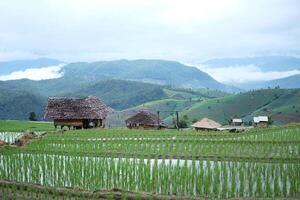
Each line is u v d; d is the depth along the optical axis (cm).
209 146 3753
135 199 2266
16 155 2945
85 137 4581
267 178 2408
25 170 2719
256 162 2758
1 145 4091
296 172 2498
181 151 3706
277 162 2800
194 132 5109
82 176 2648
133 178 2484
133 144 3944
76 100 6450
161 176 2467
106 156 3206
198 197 2355
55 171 2652
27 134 4534
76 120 6325
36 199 2259
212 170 2730
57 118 6281
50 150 3531
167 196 2339
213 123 7938
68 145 3844
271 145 3753
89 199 2227
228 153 3569
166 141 3981
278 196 2400
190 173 2509
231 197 2377
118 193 2328
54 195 2286
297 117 18288
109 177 2567
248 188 2427
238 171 2711
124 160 2998
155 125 7938
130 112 13550
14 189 2414
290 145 3875
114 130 5259
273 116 18712
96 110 6475
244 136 4653
